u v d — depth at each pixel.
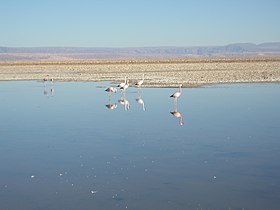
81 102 33.47
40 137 20.34
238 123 22.67
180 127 22.05
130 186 13.38
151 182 13.67
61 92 41.56
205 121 23.56
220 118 24.36
